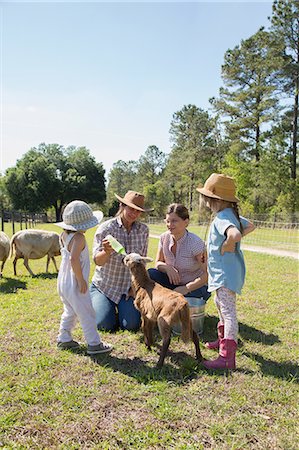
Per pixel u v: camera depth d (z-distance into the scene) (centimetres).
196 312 478
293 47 3588
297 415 310
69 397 327
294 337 486
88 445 272
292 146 3922
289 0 3381
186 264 494
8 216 3669
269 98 3644
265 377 370
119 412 310
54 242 921
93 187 6400
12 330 491
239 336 486
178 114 5522
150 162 7881
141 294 418
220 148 5031
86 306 412
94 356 412
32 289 740
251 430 288
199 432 287
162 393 337
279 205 3538
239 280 394
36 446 269
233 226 380
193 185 5131
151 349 438
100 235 506
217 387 350
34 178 5778
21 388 341
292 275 927
